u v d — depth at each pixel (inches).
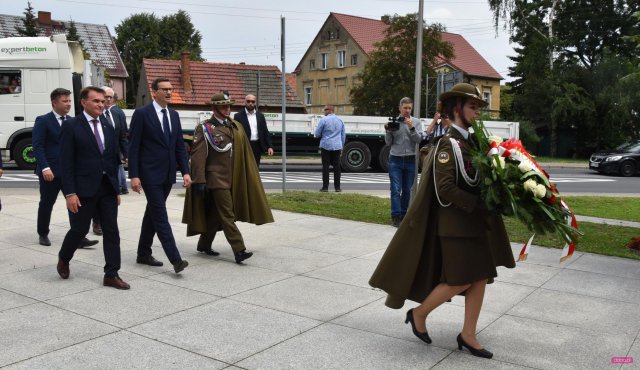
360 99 1636.3
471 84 148.8
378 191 581.0
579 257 272.7
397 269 152.1
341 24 2156.7
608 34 1688.0
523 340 165.6
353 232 325.1
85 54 976.9
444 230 145.6
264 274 231.1
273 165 1002.7
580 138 1672.0
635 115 1561.3
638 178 924.0
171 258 223.0
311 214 383.9
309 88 2325.3
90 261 245.9
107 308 184.9
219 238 302.5
